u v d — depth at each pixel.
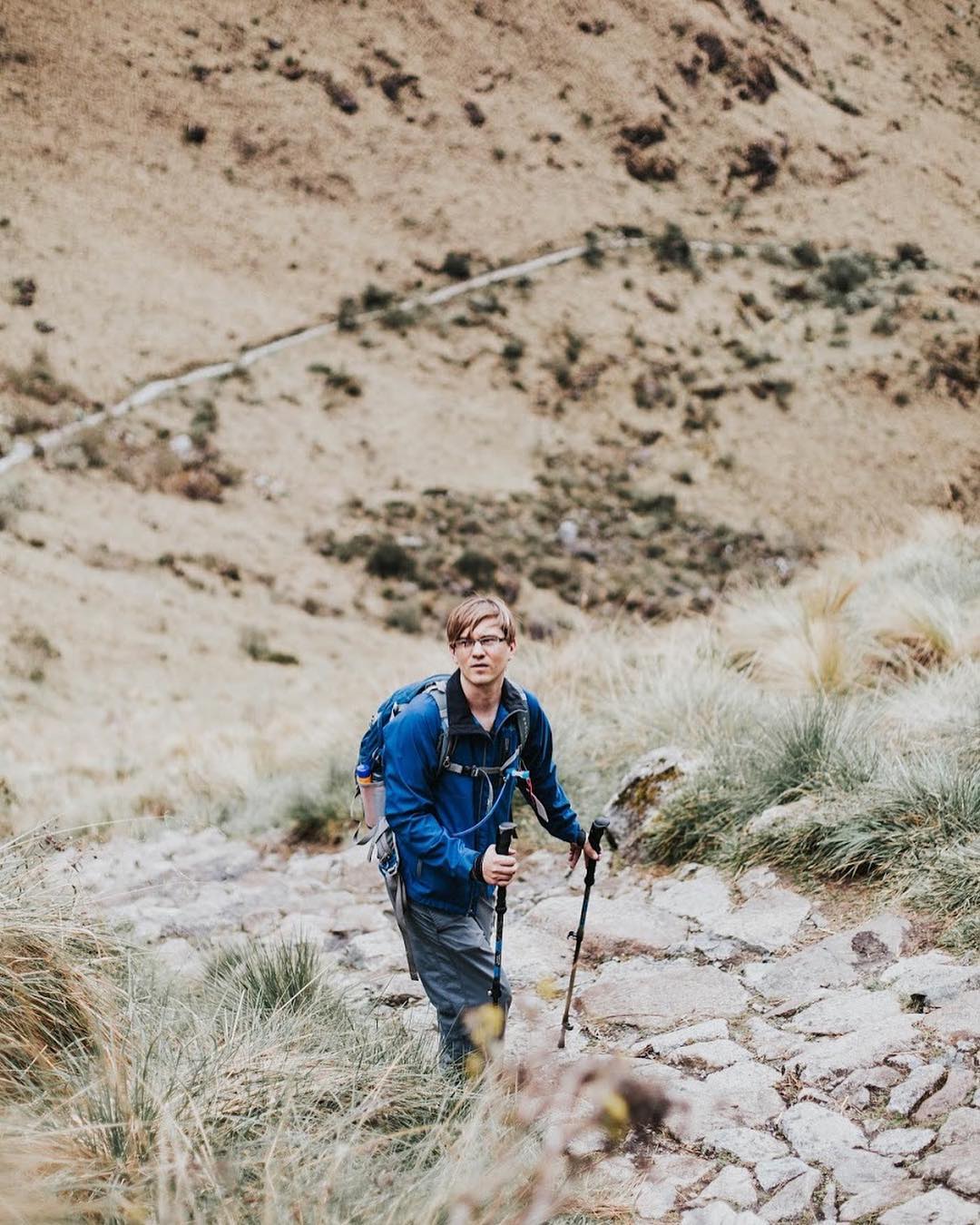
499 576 46.84
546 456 60.22
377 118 80.75
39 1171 2.58
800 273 78.12
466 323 67.88
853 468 62.97
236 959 4.63
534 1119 3.09
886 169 91.81
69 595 36.69
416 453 58.03
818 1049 3.66
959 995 3.77
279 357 62.66
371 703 9.78
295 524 49.88
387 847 3.46
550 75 87.25
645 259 76.69
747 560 52.44
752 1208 2.93
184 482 50.03
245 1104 3.01
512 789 3.35
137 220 68.94
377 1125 3.21
